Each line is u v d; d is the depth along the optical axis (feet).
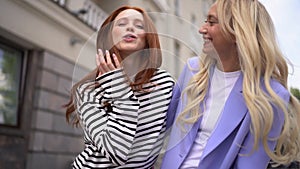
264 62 3.27
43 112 13.12
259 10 3.37
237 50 3.39
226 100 3.37
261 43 3.27
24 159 12.21
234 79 3.52
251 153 3.04
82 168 3.16
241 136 3.09
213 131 3.27
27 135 12.57
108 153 2.94
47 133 13.16
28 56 13.11
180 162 3.31
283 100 3.09
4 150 11.55
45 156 12.83
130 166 3.12
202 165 3.15
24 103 12.82
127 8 3.06
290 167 3.47
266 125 2.96
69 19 14.15
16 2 11.90
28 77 13.03
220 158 3.19
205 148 3.20
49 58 13.50
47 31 13.43
